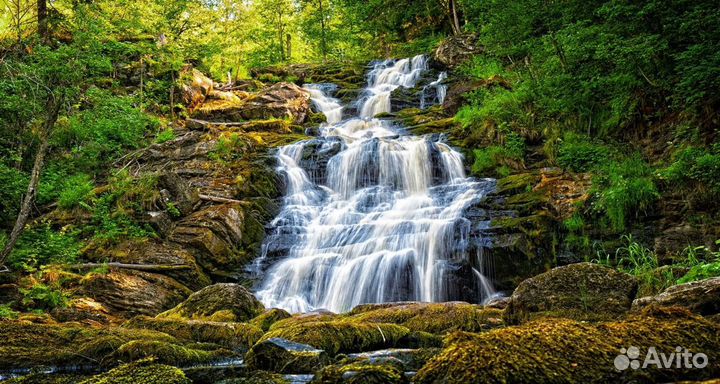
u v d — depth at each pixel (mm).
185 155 16047
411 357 4660
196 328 6535
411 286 11492
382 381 3367
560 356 2998
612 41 12406
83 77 12523
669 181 10992
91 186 14453
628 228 11031
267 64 34781
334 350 5246
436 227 12031
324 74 27141
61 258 11312
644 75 12586
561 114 15086
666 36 11805
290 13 36375
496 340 3111
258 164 15578
